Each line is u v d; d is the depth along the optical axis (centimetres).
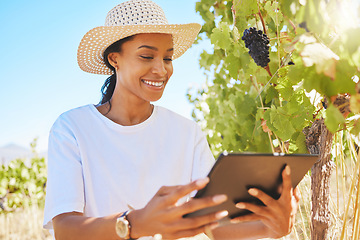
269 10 209
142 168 158
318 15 99
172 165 165
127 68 155
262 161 102
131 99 162
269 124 178
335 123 95
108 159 154
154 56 154
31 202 734
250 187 108
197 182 93
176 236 104
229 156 93
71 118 156
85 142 152
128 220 104
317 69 95
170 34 157
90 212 148
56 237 130
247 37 179
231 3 257
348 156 218
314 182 159
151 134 164
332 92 98
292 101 173
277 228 117
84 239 117
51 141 150
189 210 94
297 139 175
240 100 279
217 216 98
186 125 175
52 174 142
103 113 165
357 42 92
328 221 157
